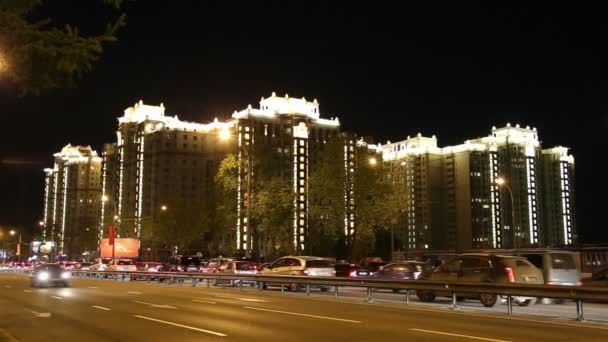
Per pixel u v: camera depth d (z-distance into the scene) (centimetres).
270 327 1593
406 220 17538
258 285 3338
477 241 16738
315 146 15975
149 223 10181
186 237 8600
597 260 3734
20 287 3803
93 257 15712
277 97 16450
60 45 679
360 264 5616
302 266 3312
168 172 16525
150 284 4203
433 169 17650
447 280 2244
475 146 17312
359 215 5294
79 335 1489
